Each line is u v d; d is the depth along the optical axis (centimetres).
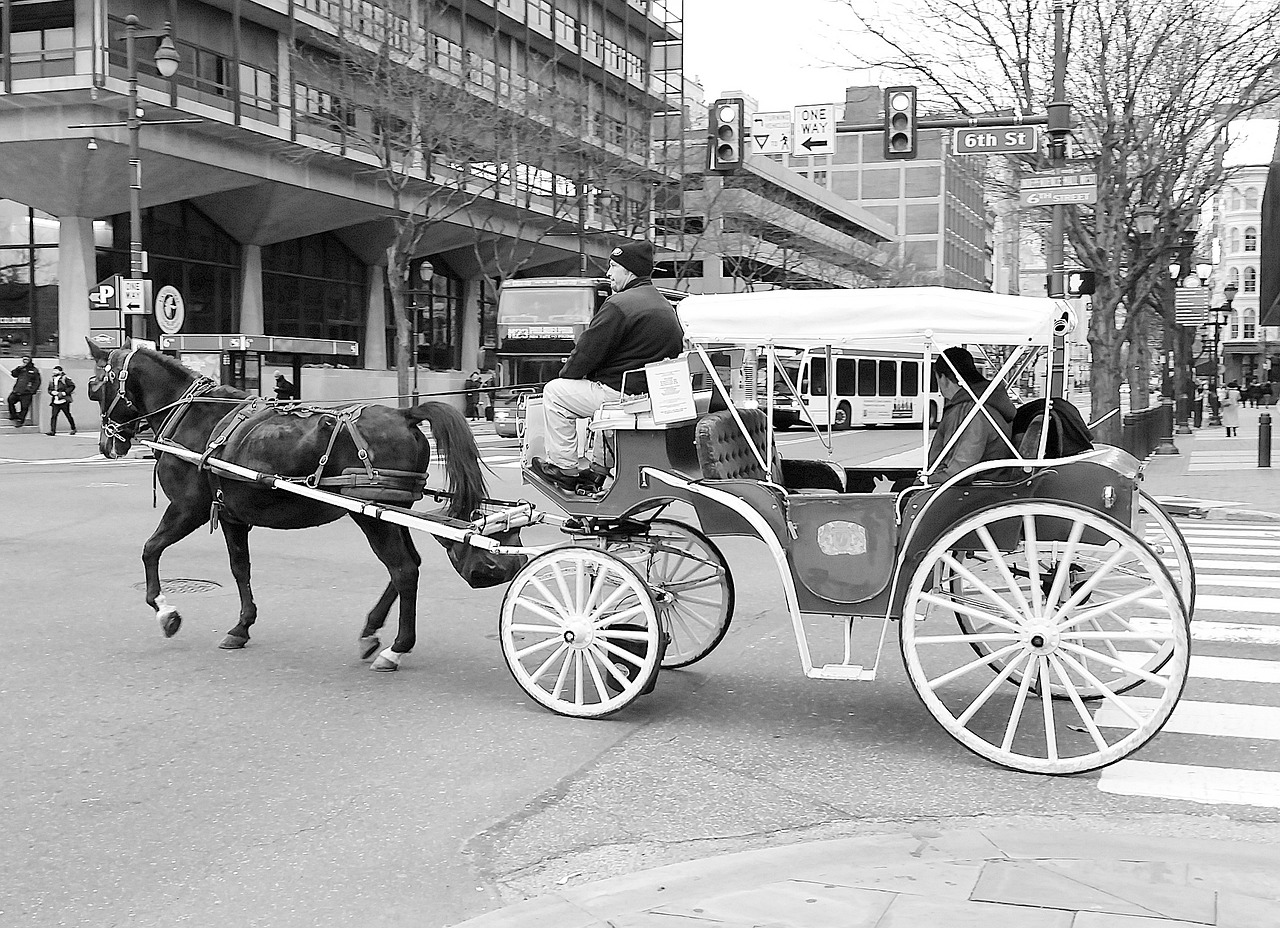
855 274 7738
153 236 3944
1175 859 476
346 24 4034
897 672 823
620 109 6050
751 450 754
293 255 4628
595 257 5850
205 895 471
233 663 831
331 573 1180
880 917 416
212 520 857
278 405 859
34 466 2412
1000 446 658
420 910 458
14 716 705
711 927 412
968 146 1902
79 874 491
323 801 572
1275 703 739
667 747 657
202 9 3719
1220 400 5119
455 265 5688
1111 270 2100
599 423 721
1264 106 2119
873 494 654
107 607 1005
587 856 507
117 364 895
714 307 680
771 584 1155
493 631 938
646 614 690
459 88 4006
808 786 595
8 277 3809
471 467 796
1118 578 776
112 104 3344
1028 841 503
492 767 621
